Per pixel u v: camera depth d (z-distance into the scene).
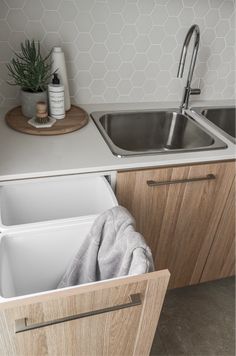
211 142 1.34
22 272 0.95
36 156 1.10
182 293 1.71
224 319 1.59
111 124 1.52
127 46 1.47
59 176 1.06
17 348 0.70
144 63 1.54
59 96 1.28
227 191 1.34
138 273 0.72
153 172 1.15
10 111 1.37
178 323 1.55
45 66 1.30
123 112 1.51
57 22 1.33
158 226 1.33
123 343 0.83
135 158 1.14
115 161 1.11
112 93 1.58
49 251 0.96
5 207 1.05
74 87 1.51
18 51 1.34
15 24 1.29
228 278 1.81
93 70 1.49
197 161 1.20
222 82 1.75
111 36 1.42
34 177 1.03
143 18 1.42
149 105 1.63
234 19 1.56
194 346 1.46
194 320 1.57
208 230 1.45
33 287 1.01
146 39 1.48
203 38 1.57
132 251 0.77
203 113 1.62
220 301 1.68
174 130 1.62
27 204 1.12
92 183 1.16
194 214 1.36
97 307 0.69
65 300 0.64
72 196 1.17
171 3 1.42
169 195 1.25
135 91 1.62
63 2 1.29
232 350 1.46
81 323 0.71
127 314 0.74
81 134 1.28
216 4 1.49
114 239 0.87
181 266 1.55
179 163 1.18
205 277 1.67
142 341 0.85
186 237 1.43
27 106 1.29
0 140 1.18
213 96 1.78
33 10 1.27
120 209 0.90
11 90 1.41
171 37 1.51
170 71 1.61
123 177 1.13
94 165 1.08
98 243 0.91
